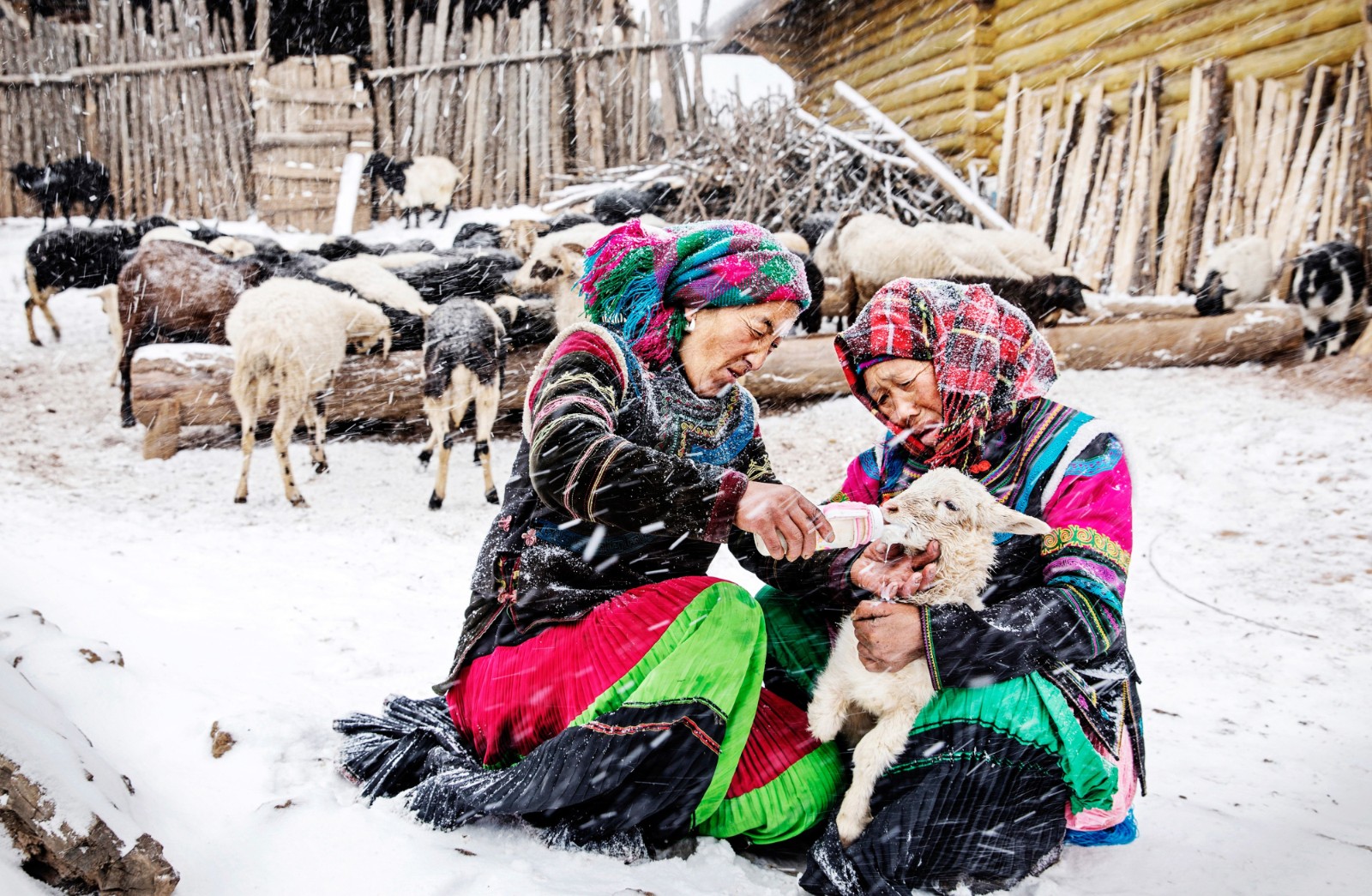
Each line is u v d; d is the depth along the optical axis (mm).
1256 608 4730
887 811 1913
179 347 7543
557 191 15016
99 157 15406
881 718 1999
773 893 1889
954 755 1891
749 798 2043
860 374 2289
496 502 6801
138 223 10789
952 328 2141
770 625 2414
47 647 2557
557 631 2088
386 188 14664
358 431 8195
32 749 1664
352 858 1822
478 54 15383
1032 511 2141
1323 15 9898
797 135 11594
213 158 15484
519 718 2080
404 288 8047
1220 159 10664
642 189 11703
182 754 2279
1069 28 12008
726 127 12234
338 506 6477
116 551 4859
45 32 15211
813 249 10195
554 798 1895
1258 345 8617
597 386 2023
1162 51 11164
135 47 15367
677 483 1861
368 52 15805
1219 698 3508
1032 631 1887
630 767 1893
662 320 2145
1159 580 5199
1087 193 11664
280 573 4758
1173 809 2449
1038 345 2211
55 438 7590
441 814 1980
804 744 2125
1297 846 2238
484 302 7641
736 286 2066
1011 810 1903
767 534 1856
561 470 1892
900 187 11805
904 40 13938
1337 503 5977
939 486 2074
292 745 2344
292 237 14531
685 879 1885
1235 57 10594
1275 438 6930
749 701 1980
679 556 2201
